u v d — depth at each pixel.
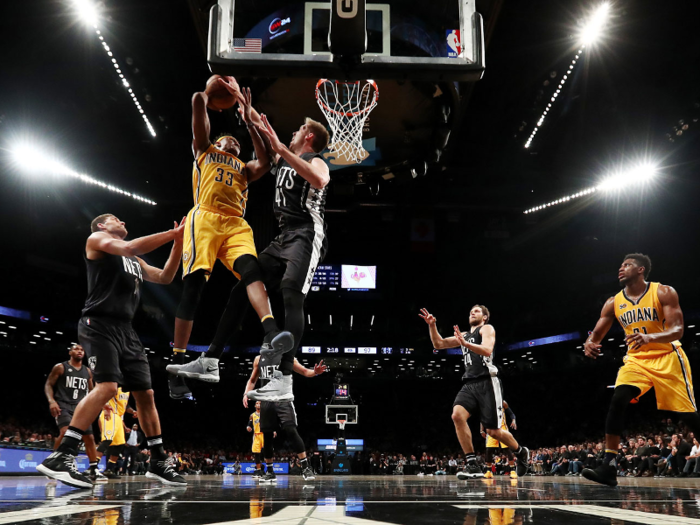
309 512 1.92
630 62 16.06
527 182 25.45
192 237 3.81
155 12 13.87
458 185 25.98
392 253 29.31
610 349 27.27
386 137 13.59
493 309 30.86
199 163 4.00
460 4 5.01
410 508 2.10
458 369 31.30
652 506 2.20
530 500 2.57
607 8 13.94
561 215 26.44
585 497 2.84
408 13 5.27
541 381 30.67
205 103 3.84
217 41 4.95
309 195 3.84
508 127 20.41
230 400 31.84
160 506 2.20
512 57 16.23
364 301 29.48
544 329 28.67
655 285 4.45
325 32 5.09
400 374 31.19
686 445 13.50
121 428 8.63
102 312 4.14
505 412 8.46
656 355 4.34
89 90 16.88
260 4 5.27
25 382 26.78
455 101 12.33
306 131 4.12
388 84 11.68
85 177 20.94
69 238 24.72
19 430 18.47
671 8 13.88
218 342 3.73
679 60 15.77
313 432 31.70
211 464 23.44
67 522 1.59
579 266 28.45
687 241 24.16
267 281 3.93
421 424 32.22
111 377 4.04
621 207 24.28
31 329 24.44
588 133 19.86
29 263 23.61
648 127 19.02
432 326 6.50
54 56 15.28
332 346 29.78
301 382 31.33
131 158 21.36
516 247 29.23
